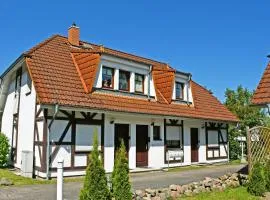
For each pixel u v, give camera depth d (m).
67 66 17.69
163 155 20.44
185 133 22.33
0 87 21.81
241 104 33.00
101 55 17.44
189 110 22.23
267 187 11.63
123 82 18.92
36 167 15.55
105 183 7.91
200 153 23.47
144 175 16.72
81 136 16.16
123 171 8.50
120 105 17.47
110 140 17.39
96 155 7.96
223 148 25.75
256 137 12.66
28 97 17.59
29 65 15.94
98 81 17.34
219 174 17.16
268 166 12.16
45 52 17.70
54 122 15.33
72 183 13.73
